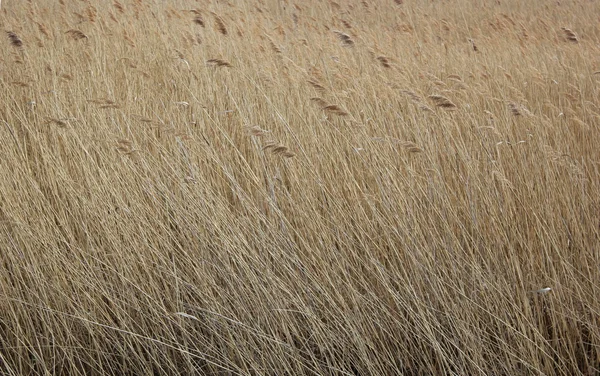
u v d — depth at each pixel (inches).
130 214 149.2
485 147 177.9
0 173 164.1
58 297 135.4
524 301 127.6
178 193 161.6
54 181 167.9
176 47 299.6
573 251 147.6
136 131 197.8
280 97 225.3
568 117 208.2
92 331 129.1
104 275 145.3
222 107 222.8
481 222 151.7
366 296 135.9
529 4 559.8
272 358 123.0
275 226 149.9
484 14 515.8
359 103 215.9
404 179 157.8
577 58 318.7
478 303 133.7
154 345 129.0
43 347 131.8
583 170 176.4
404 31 369.1
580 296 132.6
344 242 144.6
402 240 139.3
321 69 255.1
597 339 126.1
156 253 143.0
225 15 366.3
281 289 133.6
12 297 136.6
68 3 418.0
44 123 199.6
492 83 263.3
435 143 183.2
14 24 336.2
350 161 175.2
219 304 130.6
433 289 130.1
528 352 123.0
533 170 167.2
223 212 147.8
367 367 121.2
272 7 511.2
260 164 181.3
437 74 288.5
